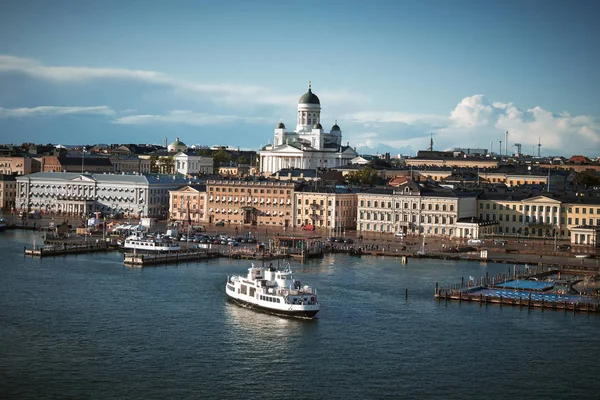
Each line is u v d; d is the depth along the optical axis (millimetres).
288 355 186625
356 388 168625
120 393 163750
